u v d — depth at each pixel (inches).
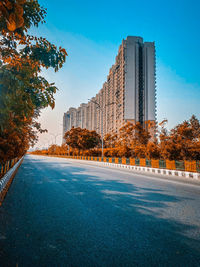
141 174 633.0
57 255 110.0
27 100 109.7
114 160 1250.6
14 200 243.8
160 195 284.5
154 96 3656.5
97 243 126.0
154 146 1123.3
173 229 152.3
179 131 942.4
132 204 228.8
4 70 88.0
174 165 671.8
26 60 127.3
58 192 301.4
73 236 136.3
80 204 226.8
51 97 125.4
